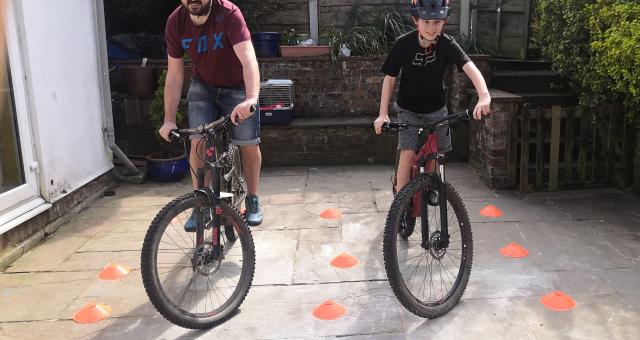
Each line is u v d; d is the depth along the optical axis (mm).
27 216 4051
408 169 3676
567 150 5094
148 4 7051
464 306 3152
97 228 4516
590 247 3896
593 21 4758
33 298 3375
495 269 3590
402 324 2984
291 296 3316
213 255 3045
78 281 3588
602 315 3021
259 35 6617
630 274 3484
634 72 4289
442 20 3084
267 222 4527
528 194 5082
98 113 5359
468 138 6133
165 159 5699
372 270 3629
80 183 4910
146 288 2746
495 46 7172
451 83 6336
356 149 6223
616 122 5020
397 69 3430
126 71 6336
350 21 7043
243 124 3639
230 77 3547
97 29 5320
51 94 4473
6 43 3955
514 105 5047
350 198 5090
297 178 5789
